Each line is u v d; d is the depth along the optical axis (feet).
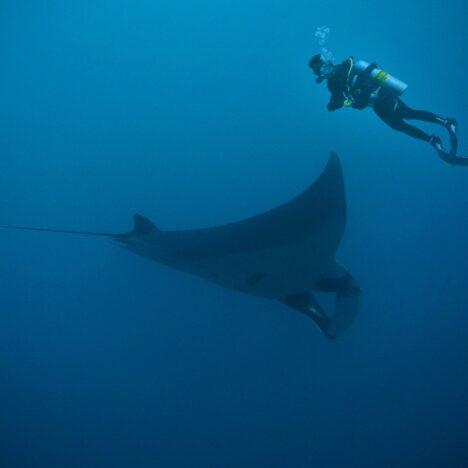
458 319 29.01
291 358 30.22
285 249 10.74
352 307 11.00
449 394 28.66
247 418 31.71
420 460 27.14
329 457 28.99
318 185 11.41
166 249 11.85
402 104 9.93
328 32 56.75
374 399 29.45
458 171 31.86
